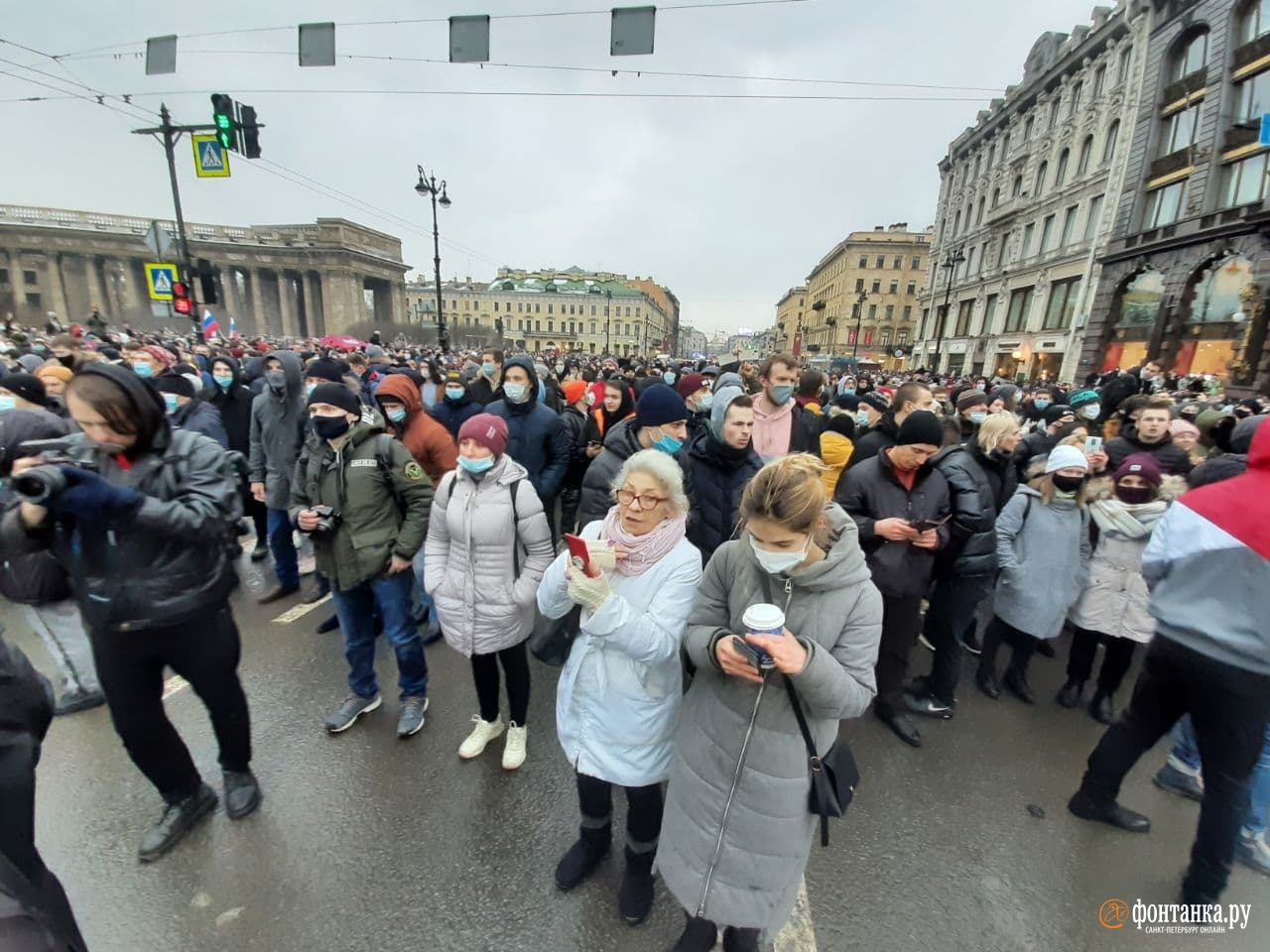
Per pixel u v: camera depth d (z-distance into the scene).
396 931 1.84
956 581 3.00
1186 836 2.36
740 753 1.47
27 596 1.80
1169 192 21.16
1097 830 2.37
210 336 15.54
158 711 2.00
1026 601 3.08
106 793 2.34
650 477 1.63
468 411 4.80
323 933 1.82
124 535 1.71
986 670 3.40
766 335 133.62
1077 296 25.91
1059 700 3.32
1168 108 21.23
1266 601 1.73
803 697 1.40
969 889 2.07
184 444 1.83
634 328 94.00
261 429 4.06
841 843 2.27
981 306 35.09
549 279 99.25
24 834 1.20
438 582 2.43
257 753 2.62
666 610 1.65
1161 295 20.95
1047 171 29.02
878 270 62.53
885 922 1.93
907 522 2.73
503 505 2.35
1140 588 2.92
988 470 3.57
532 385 3.93
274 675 3.25
